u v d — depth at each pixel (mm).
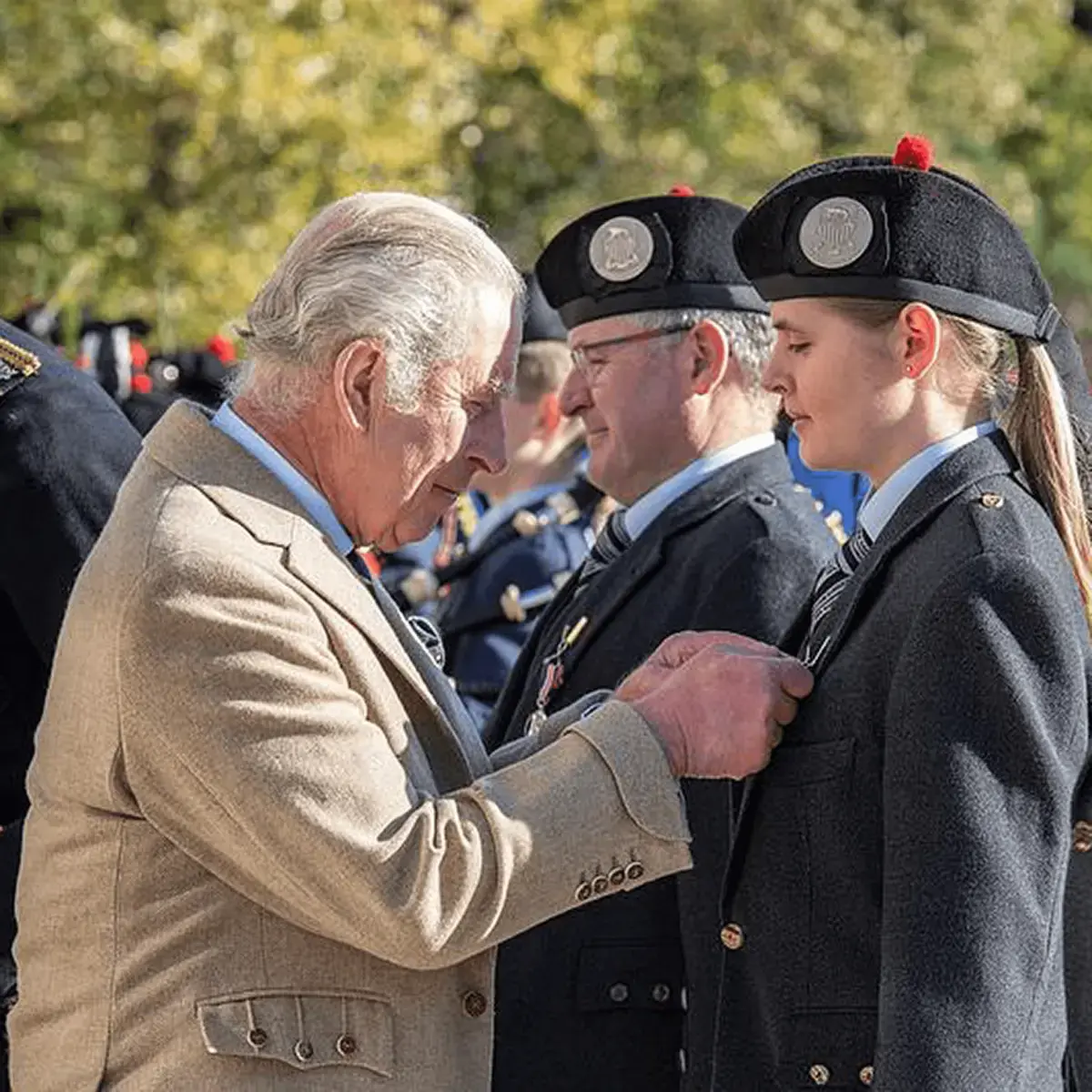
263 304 4695
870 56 22750
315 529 4625
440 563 10414
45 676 6082
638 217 6367
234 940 4496
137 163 16516
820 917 4730
